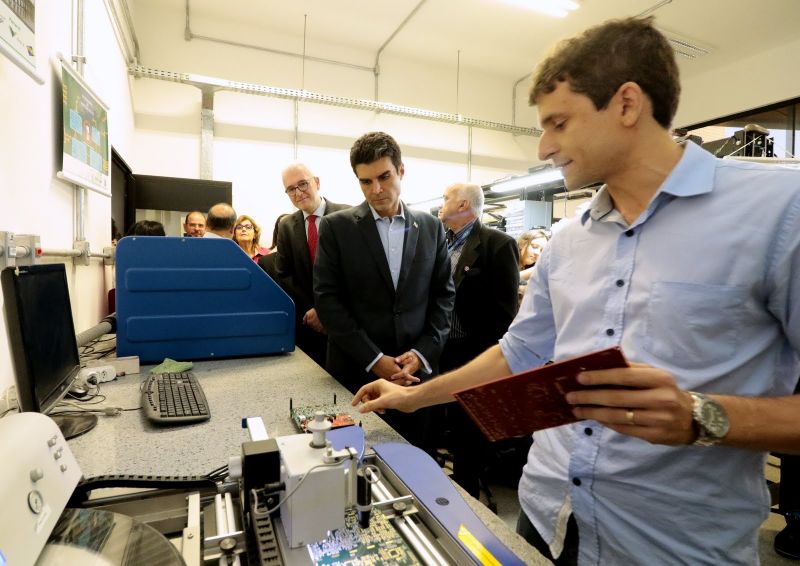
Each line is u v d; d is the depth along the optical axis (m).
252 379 1.36
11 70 1.21
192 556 0.52
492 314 2.06
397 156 1.49
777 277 0.58
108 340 1.99
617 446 0.70
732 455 0.63
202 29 4.80
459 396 0.56
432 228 1.59
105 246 2.57
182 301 1.54
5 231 1.10
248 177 5.05
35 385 0.77
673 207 0.66
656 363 0.65
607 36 0.63
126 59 3.82
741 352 0.62
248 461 0.58
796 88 4.86
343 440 0.84
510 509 2.11
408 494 0.68
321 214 2.31
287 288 2.31
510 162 6.52
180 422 0.99
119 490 0.71
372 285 1.48
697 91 5.72
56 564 0.47
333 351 1.57
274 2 4.53
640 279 0.68
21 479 0.47
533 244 3.29
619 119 0.65
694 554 0.65
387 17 4.79
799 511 1.83
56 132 1.59
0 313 1.08
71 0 1.79
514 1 4.21
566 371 0.49
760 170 0.63
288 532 0.56
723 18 4.50
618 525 0.71
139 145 4.60
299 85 5.25
